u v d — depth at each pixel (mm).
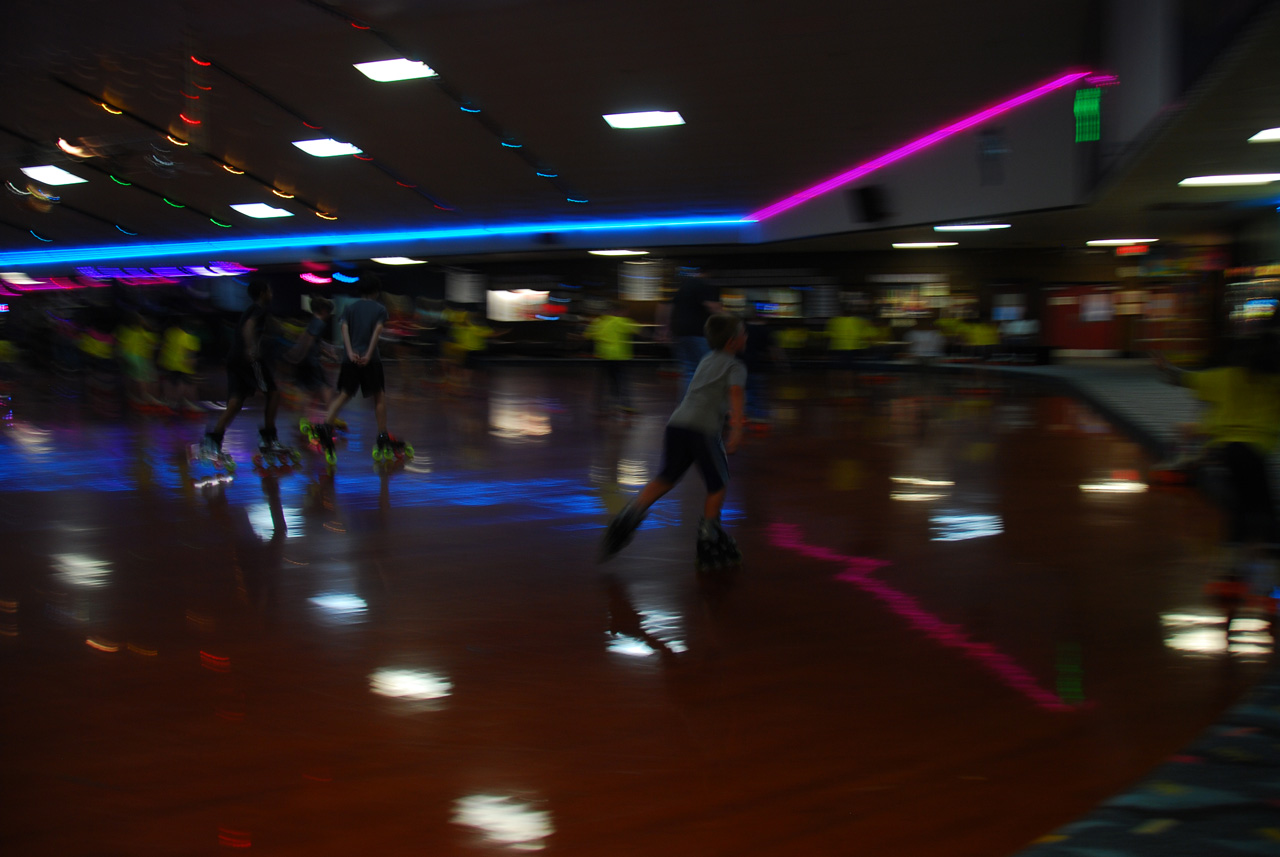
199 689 2795
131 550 4543
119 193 22750
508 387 17484
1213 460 5832
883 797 2143
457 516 5406
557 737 2473
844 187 19094
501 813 2076
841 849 1925
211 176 20906
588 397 14961
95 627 3375
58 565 4250
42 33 13156
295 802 2123
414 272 27641
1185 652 3096
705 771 2277
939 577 4047
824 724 2547
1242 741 2396
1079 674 2906
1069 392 15211
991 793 2156
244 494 6082
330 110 16078
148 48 13641
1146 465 7383
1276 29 6254
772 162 17719
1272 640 3205
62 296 27578
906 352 24609
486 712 2635
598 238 23703
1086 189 14047
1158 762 2301
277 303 27859
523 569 4215
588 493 6195
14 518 5301
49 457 7730
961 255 24500
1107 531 4965
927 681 2855
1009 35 12336
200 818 2049
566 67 13703
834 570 4176
